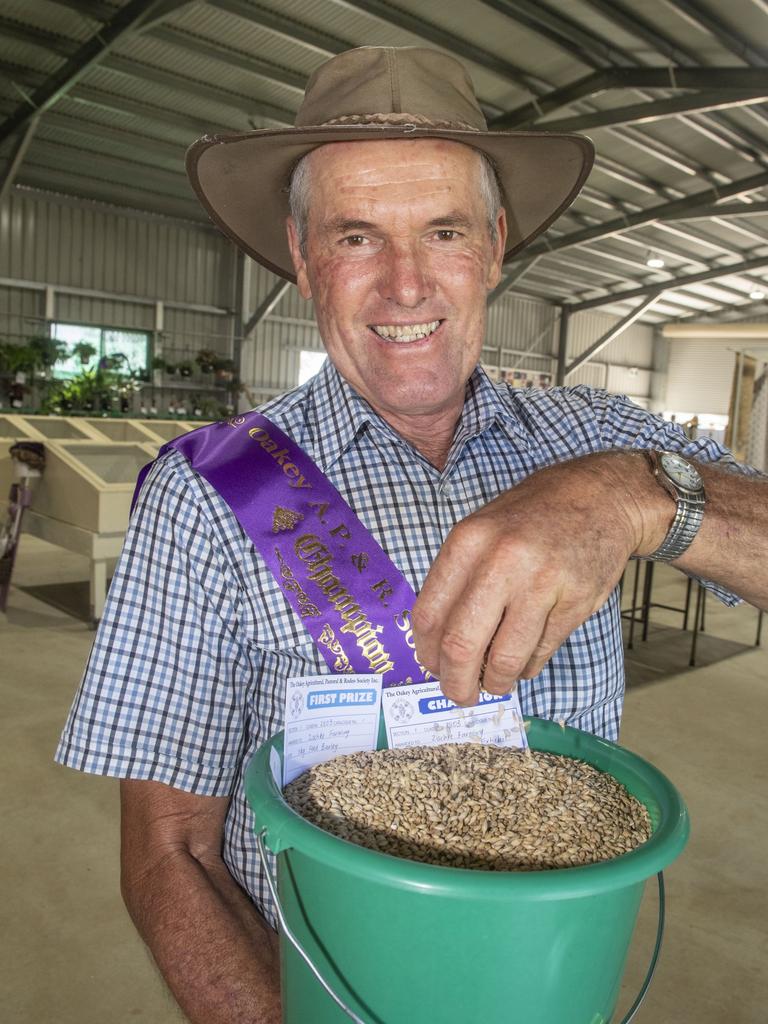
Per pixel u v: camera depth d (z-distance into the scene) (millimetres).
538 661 622
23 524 5449
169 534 870
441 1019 551
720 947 2209
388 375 876
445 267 857
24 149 9938
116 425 7453
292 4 7422
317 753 766
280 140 843
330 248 866
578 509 631
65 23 7855
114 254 12695
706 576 739
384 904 535
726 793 3090
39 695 3736
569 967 550
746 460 10711
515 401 1064
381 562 898
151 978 2039
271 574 877
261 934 809
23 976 2020
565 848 646
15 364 11281
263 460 922
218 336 13914
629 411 1106
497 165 969
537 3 7520
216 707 883
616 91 8969
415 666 880
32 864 2467
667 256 15641
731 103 8203
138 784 873
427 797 699
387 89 825
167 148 10672
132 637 853
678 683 4328
